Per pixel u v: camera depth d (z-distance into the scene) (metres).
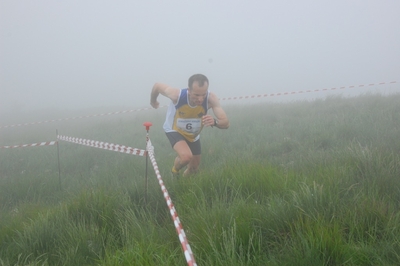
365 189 3.60
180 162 5.18
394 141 5.49
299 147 6.41
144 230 3.50
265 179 4.22
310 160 5.11
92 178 6.59
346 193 3.57
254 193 4.04
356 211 3.07
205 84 4.73
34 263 3.20
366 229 2.91
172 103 5.39
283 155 6.38
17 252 3.49
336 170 4.15
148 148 4.77
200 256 2.79
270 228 3.12
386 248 2.56
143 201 4.55
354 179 4.05
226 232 2.99
